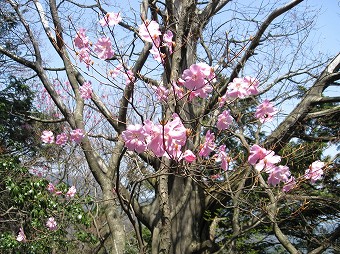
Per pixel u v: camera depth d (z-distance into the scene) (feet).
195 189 21.65
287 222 27.94
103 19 11.55
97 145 24.31
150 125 8.87
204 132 15.60
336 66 22.91
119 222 16.35
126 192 17.72
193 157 9.76
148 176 13.56
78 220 26.02
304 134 21.95
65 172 31.96
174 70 13.94
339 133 22.26
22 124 39.45
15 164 26.91
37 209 24.86
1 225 27.22
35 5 20.18
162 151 8.95
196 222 21.71
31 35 22.47
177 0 19.97
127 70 12.94
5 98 40.52
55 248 26.50
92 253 27.76
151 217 20.33
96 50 11.60
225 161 11.89
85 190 31.73
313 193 24.29
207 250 21.26
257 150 11.00
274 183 11.40
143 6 18.33
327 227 26.96
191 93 11.29
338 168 21.11
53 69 23.03
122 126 17.06
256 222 17.95
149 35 11.16
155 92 13.65
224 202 21.84
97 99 17.80
